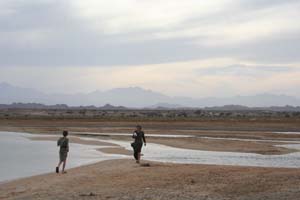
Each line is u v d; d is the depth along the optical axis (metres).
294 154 35.88
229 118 116.44
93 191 15.84
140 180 18.08
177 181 17.50
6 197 15.63
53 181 19.08
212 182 17.05
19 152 34.97
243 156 33.94
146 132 64.56
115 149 38.00
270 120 103.00
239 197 13.98
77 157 31.06
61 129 72.62
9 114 149.25
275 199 13.51
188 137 53.47
